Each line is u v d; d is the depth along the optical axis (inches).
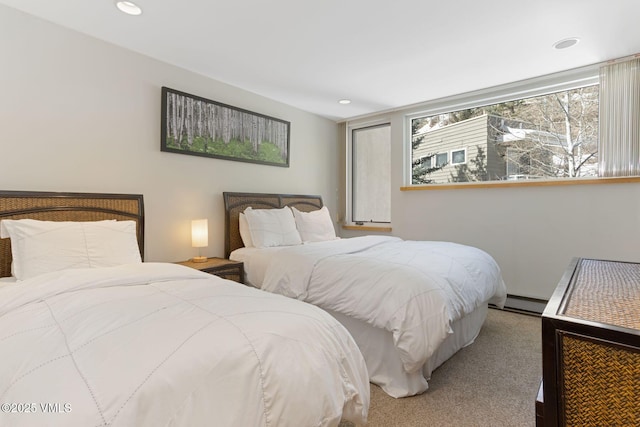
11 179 80.4
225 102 129.0
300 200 158.7
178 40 95.8
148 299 50.6
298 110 162.9
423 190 156.8
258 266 107.2
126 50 100.7
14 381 30.9
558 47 98.9
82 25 87.8
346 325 82.8
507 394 71.9
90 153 93.6
